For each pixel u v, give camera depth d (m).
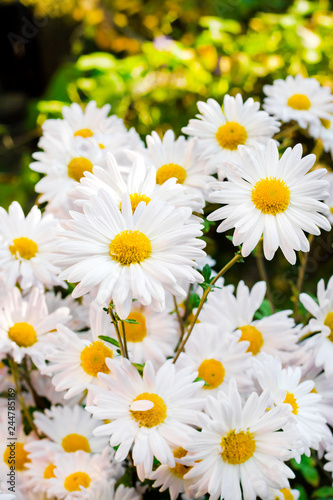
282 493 0.49
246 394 0.52
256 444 0.46
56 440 0.54
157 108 1.06
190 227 0.45
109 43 1.35
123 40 1.34
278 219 0.47
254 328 0.55
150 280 0.44
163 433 0.46
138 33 1.38
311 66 1.08
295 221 0.47
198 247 0.45
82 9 1.32
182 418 0.46
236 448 0.45
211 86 1.05
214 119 0.56
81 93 1.24
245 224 0.46
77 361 0.50
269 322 0.55
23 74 1.54
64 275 0.44
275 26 1.09
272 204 0.46
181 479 0.49
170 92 1.06
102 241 0.44
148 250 0.44
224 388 0.51
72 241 0.44
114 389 0.46
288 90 0.66
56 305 0.57
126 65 1.12
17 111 1.54
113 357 0.50
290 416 0.46
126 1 1.32
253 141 0.56
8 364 0.56
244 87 1.04
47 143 0.59
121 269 0.44
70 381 0.50
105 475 0.52
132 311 0.55
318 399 0.50
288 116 0.64
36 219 0.55
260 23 1.13
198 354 0.52
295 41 1.07
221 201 0.47
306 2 1.14
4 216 0.54
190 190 0.54
